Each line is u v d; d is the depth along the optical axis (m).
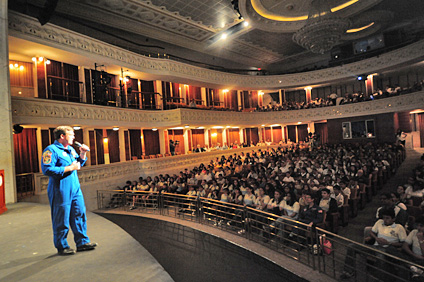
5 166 6.68
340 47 24.62
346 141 23.47
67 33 13.05
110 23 16.94
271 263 6.08
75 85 15.42
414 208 6.27
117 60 15.73
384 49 21.06
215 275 7.57
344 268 5.26
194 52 23.66
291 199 7.69
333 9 17.33
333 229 7.18
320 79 24.11
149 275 2.16
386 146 16.36
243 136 27.19
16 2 12.94
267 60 28.52
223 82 22.81
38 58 13.61
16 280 2.10
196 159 20.12
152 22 18.16
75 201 2.80
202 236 8.23
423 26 21.06
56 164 2.74
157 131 20.39
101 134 16.83
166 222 9.62
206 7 16.81
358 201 9.19
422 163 10.80
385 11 18.28
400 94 19.84
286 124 27.59
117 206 13.19
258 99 28.55
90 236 3.22
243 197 10.09
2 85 6.82
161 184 13.34
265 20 18.08
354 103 22.11
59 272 2.24
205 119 20.53
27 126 12.93
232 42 22.97
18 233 3.41
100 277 2.13
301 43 14.50
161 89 20.34
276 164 14.63
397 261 4.82
